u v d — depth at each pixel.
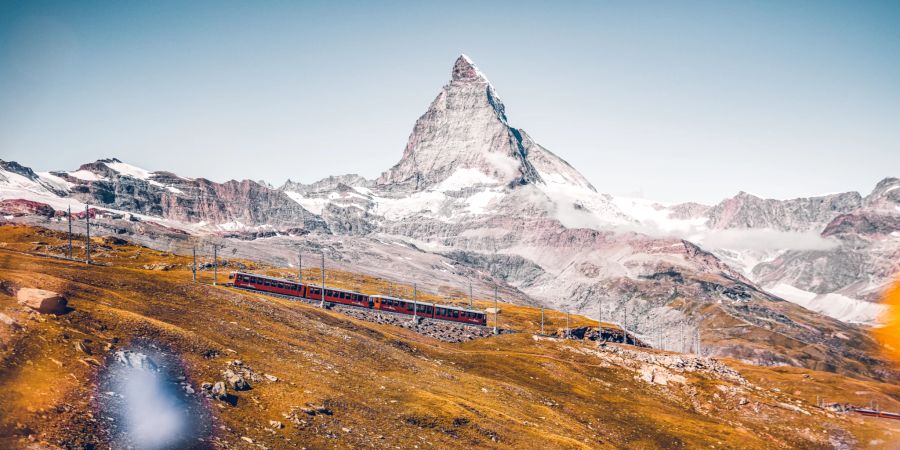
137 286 164.88
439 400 142.62
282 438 102.75
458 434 128.62
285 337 158.62
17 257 176.62
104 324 120.25
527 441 135.88
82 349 105.56
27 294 117.00
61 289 138.88
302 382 129.38
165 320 142.12
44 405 87.75
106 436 86.50
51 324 111.44
